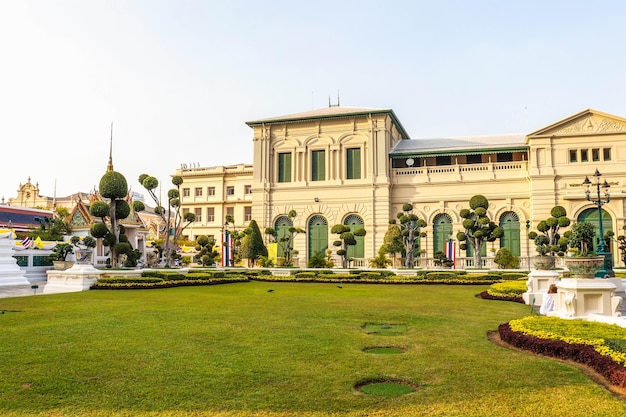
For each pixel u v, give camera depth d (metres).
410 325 13.47
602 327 10.80
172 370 8.59
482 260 43.16
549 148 45.31
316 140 51.94
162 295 22.62
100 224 30.89
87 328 12.80
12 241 30.42
